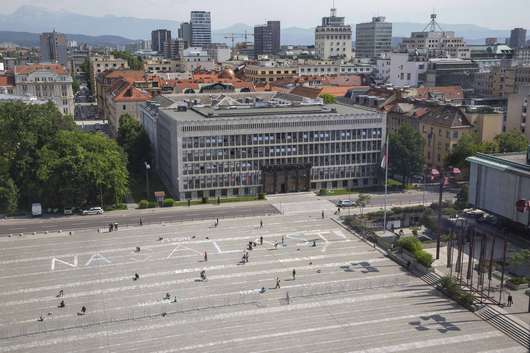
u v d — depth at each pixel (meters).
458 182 182.25
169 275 111.00
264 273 112.31
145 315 94.38
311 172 175.50
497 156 142.50
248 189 170.88
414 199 166.38
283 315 94.81
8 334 87.81
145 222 144.88
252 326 91.06
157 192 159.12
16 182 156.75
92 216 150.75
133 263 116.94
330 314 95.25
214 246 127.31
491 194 138.50
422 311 96.38
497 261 117.19
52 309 96.38
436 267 113.94
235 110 182.12
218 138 164.12
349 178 180.00
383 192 175.50
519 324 89.88
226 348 84.31
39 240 131.12
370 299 101.00
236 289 104.75
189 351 83.44
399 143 177.00
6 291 103.44
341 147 176.50
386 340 86.62
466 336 88.06
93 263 116.88
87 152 155.88
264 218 148.62
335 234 136.50
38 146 161.88
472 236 110.00
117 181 156.75
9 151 158.88
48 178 151.38
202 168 165.00
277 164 171.12
